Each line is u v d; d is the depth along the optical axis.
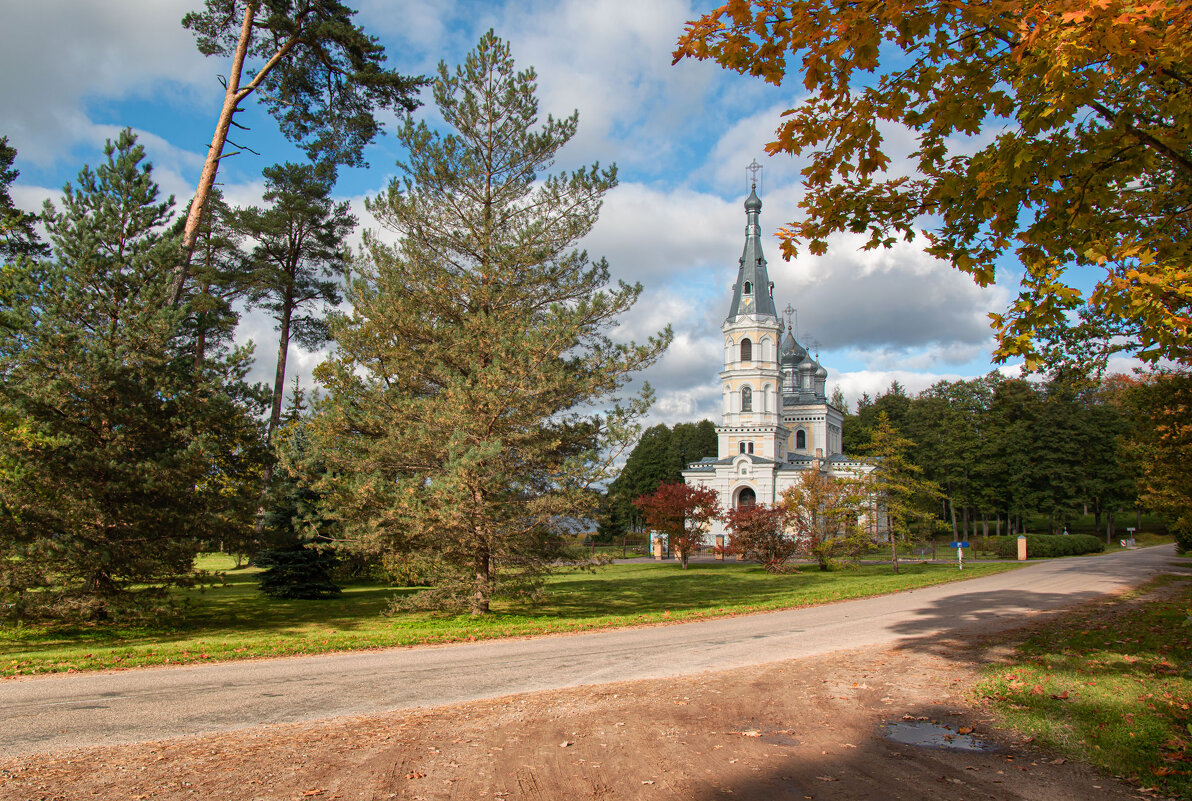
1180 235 7.71
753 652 12.16
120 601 15.91
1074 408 65.00
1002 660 10.80
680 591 26.94
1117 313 6.03
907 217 7.13
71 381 15.04
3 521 14.30
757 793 5.63
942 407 74.06
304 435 27.12
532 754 6.55
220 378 17.25
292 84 21.38
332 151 22.88
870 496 37.16
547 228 19.44
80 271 15.73
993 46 6.11
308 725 7.57
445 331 18.28
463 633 14.79
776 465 63.97
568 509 17.69
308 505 23.47
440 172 19.08
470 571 18.81
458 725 7.53
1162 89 6.20
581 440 20.25
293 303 37.50
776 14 5.94
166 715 8.02
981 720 7.71
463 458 15.55
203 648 12.78
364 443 18.66
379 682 9.89
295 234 36.94
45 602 15.08
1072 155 6.15
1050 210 6.52
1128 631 13.07
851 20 5.39
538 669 10.82
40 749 6.68
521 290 19.41
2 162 25.97
